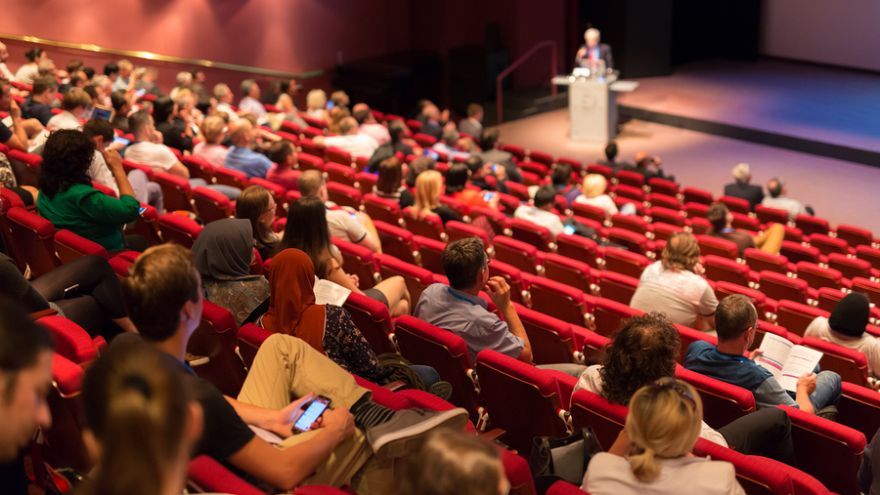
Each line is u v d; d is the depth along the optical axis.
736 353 4.47
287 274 3.80
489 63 17.64
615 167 12.98
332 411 2.84
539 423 4.07
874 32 18.50
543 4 18.02
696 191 11.74
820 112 16.67
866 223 12.62
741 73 19.39
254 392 3.04
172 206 7.34
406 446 2.72
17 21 15.36
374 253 6.08
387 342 4.61
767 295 7.38
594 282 6.77
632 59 19.12
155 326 2.48
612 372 3.61
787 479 3.09
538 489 3.16
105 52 15.87
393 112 17.08
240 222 4.43
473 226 7.51
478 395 4.42
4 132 7.58
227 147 10.55
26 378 1.77
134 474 1.50
